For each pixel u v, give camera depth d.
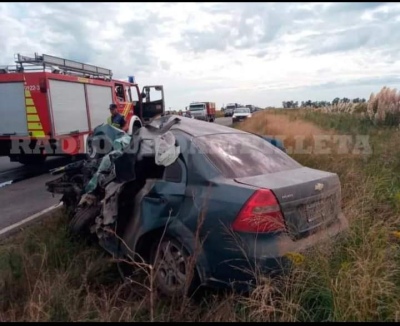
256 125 13.70
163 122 4.01
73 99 10.23
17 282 3.18
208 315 2.70
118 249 3.60
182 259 3.04
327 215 3.27
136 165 3.55
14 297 3.01
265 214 2.72
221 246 2.79
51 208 6.14
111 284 3.38
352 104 16.52
